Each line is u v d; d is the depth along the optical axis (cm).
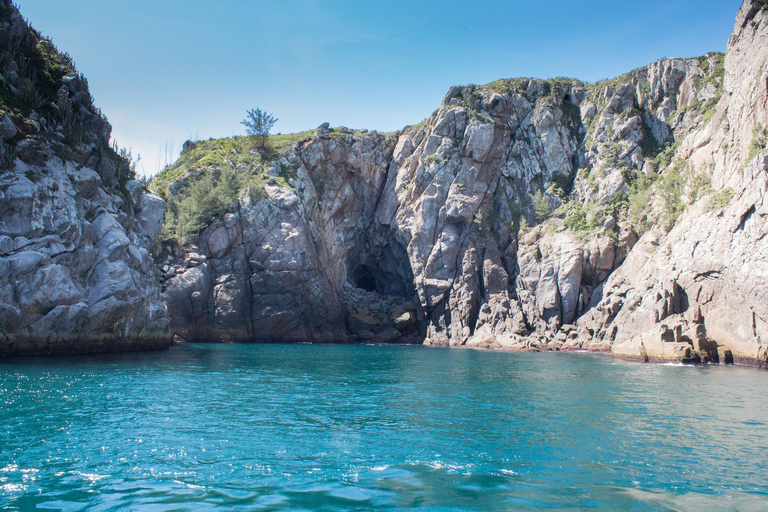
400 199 7662
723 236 3841
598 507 888
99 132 3912
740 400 2003
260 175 6744
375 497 927
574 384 2464
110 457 1130
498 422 1566
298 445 1266
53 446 1197
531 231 6681
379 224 7900
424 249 7088
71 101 3634
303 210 6575
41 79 3591
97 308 3158
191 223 5888
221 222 6091
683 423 1567
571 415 1683
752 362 3422
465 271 6650
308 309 6166
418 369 3139
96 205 3412
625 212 5953
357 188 8012
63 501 876
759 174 3575
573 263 5747
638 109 6825
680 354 3572
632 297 4928
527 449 1258
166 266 5659
